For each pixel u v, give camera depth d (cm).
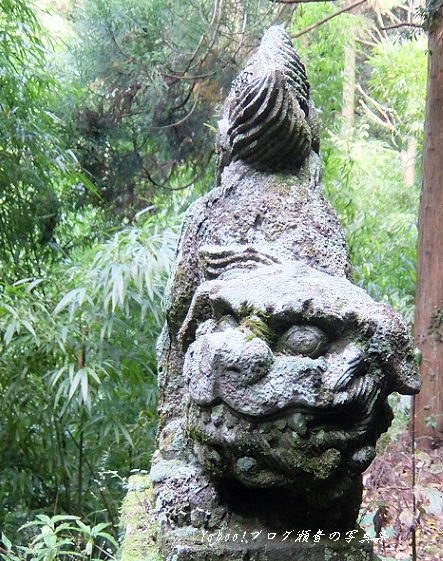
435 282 318
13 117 306
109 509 279
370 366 108
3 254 329
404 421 332
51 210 362
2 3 301
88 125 441
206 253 138
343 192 407
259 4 409
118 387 296
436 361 315
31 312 269
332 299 109
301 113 153
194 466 131
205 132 434
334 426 104
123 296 241
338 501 113
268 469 106
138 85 436
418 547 196
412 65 517
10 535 283
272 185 150
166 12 420
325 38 429
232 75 411
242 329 107
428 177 322
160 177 460
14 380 285
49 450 298
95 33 434
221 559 112
